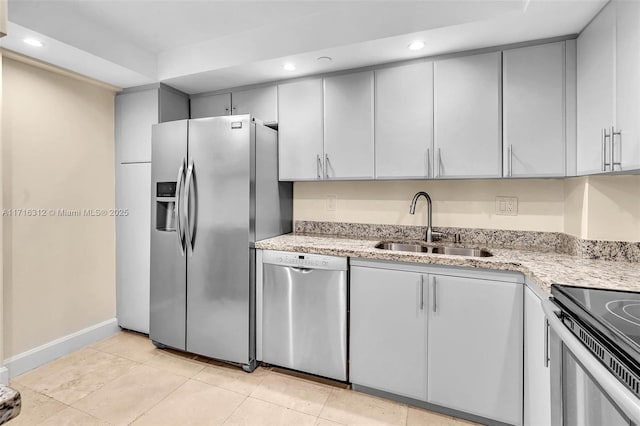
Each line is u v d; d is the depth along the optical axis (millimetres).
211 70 2383
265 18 2115
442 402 1783
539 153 1846
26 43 1986
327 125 2369
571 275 1383
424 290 1813
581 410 996
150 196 2650
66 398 1922
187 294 2367
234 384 2092
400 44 1949
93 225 2650
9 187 2146
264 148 2371
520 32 1781
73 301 2520
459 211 2355
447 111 2039
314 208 2797
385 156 2201
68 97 2461
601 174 1613
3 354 2109
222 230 2254
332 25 2016
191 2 1943
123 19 2121
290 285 2143
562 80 1802
